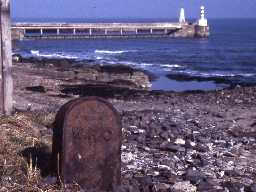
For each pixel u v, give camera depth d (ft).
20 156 30.58
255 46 332.60
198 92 94.07
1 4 38.47
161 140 43.32
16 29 328.08
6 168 28.32
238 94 88.43
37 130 38.45
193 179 30.91
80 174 26.22
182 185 29.53
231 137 48.08
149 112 62.64
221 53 272.10
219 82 136.15
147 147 40.27
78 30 356.38
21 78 100.42
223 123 56.70
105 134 26.50
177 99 82.43
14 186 26.17
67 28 339.36
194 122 55.62
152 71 166.30
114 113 26.68
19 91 79.66
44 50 270.05
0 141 31.96
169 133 46.21
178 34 390.42
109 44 329.11
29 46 294.66
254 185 30.83
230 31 613.52
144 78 120.57
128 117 56.59
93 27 345.72
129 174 31.30
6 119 37.09
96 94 90.27
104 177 26.63
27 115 43.98
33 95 75.61
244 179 32.76
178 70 174.70
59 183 26.17
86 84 103.35
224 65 199.52
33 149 32.04
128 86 112.16
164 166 34.24
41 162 29.89
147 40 370.12
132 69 146.82
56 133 26.55
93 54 249.14
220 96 86.33
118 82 113.80
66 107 26.37
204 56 249.34
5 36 38.78
